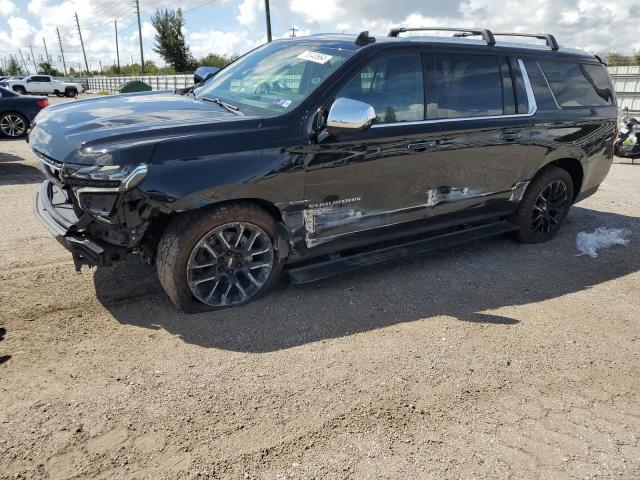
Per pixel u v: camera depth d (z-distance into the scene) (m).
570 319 3.84
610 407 2.85
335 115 3.30
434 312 3.81
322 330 3.46
